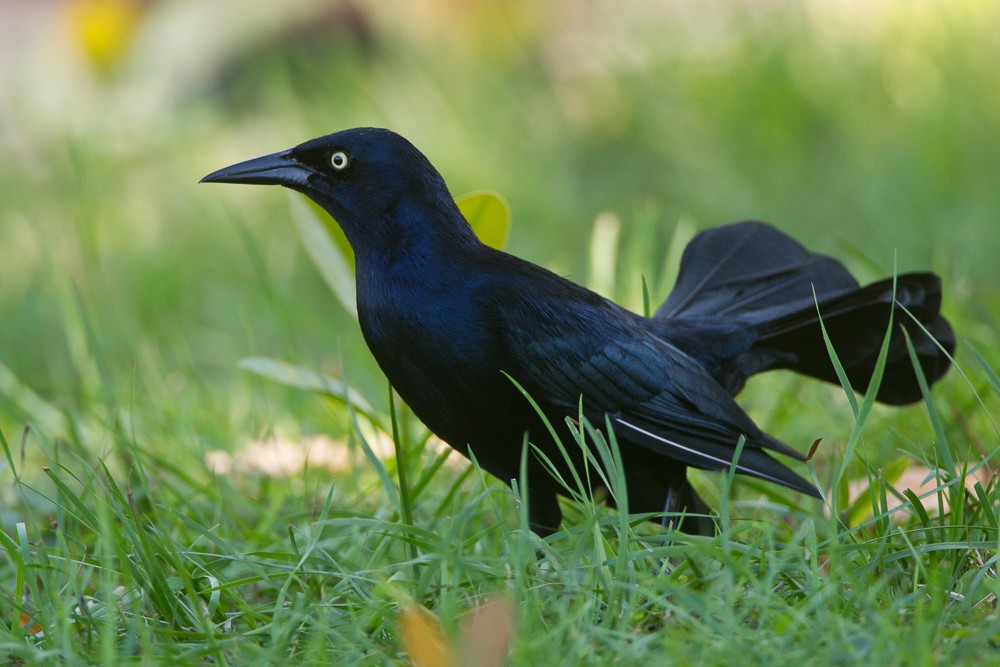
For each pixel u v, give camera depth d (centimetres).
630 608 557
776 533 748
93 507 808
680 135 1795
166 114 2133
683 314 887
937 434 658
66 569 634
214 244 1773
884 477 749
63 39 2272
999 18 1775
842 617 561
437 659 528
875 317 823
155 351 1336
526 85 2058
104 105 2173
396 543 764
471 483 898
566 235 1680
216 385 1222
